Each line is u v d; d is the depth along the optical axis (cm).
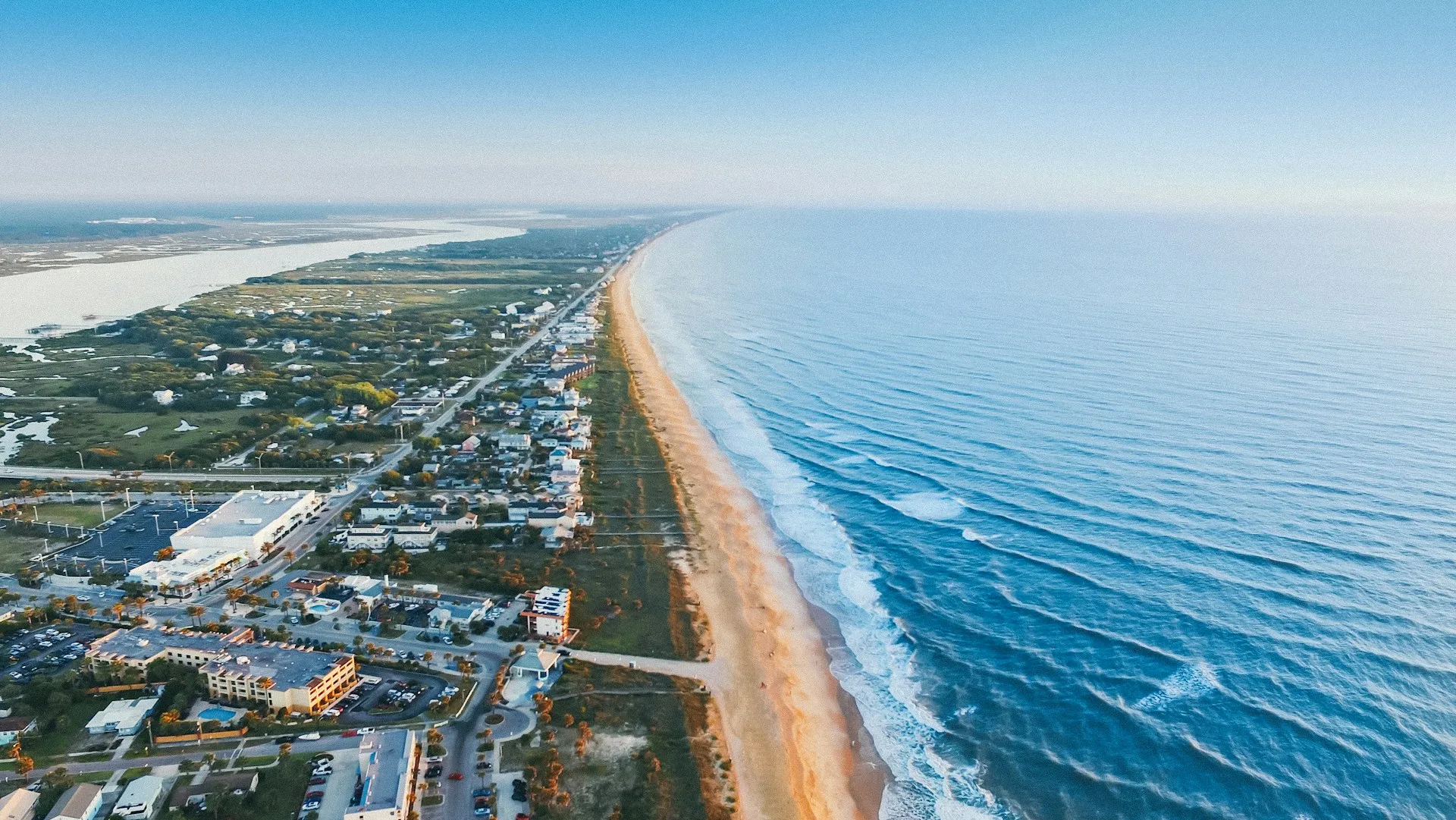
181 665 15050
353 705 14200
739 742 13625
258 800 11931
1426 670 14600
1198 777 12669
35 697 14100
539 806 11775
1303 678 14575
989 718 14312
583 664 15525
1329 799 12119
